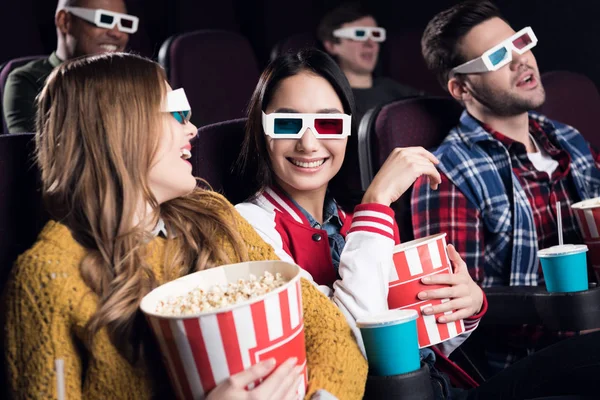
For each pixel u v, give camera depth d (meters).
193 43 2.31
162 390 0.93
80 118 0.94
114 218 0.94
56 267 0.88
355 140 1.30
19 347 0.87
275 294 0.80
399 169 1.18
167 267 0.99
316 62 1.24
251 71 2.42
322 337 1.00
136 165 0.95
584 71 3.02
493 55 1.61
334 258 1.26
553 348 1.19
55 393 0.86
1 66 2.44
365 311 1.07
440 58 1.71
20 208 1.05
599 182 1.71
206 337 0.78
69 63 0.97
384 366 1.00
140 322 0.92
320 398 0.91
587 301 1.28
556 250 1.30
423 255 1.13
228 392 0.79
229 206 1.11
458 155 1.58
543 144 1.69
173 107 0.98
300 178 1.22
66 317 0.88
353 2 3.01
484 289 1.38
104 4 2.38
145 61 0.98
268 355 0.81
